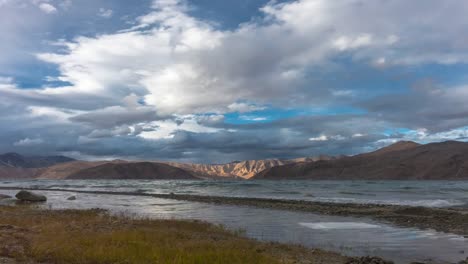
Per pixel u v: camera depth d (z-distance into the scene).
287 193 72.19
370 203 42.62
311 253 14.76
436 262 13.88
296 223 25.47
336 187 114.06
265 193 72.69
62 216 25.45
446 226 23.34
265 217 29.36
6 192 81.50
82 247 12.81
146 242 14.18
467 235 20.12
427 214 29.53
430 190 88.62
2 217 23.28
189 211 34.81
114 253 11.58
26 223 20.47
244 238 18.30
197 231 19.84
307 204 40.81
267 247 15.50
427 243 17.77
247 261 11.45
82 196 63.34
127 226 19.92
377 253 15.48
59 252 11.83
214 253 12.14
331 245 17.22
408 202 44.97
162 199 54.59
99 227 18.97
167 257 11.46
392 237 19.62
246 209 36.88
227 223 25.50
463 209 33.12
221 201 47.81
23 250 12.25
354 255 15.00
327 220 27.16
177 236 16.97
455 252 15.70
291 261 12.50
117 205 42.66
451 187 113.19
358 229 22.52
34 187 112.56
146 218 25.08
